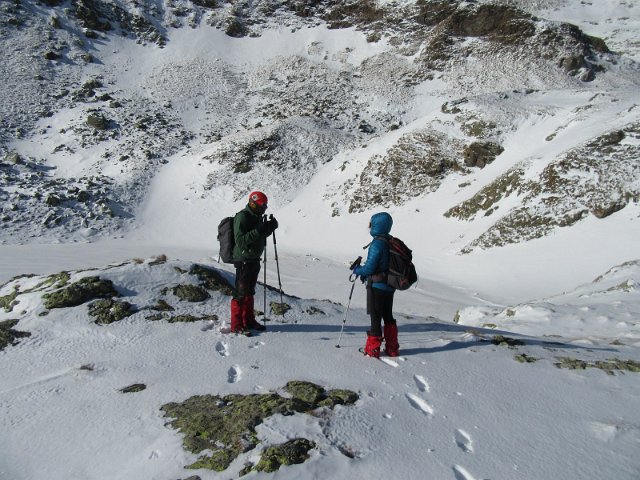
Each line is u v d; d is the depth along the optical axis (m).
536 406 4.27
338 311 7.53
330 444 3.57
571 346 6.46
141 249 30.11
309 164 45.62
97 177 41.72
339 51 70.50
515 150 34.03
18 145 45.25
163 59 67.06
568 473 3.29
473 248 26.77
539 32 59.47
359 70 65.31
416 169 37.09
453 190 34.38
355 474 3.25
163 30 72.88
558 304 12.11
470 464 3.38
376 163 39.38
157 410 4.25
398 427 3.86
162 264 7.55
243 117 55.91
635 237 21.00
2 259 23.86
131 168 43.72
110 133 48.78
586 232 23.16
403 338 6.28
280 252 31.80
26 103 51.34
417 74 61.22
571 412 4.16
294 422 3.85
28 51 59.47
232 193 41.66
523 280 21.50
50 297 6.46
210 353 5.40
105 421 4.14
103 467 3.55
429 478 3.21
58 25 64.62
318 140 47.72
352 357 5.37
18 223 33.88
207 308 6.84
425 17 70.06
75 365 5.20
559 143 29.81
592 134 28.22
